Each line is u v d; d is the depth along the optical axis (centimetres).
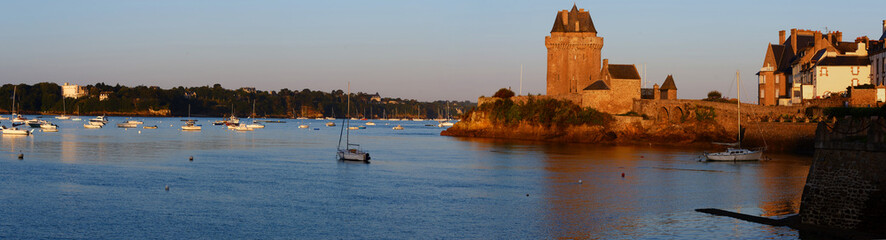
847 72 13562
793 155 11206
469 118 19725
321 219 5681
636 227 5269
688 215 5672
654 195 6812
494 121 18388
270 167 9631
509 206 6247
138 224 5434
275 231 5241
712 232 5006
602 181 7912
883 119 4341
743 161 10169
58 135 18938
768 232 4934
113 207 6116
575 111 16150
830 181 4616
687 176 8362
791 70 15538
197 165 9912
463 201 6531
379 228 5350
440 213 5928
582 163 10075
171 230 5241
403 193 7031
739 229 5066
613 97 16100
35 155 11325
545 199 6619
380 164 10119
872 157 4378
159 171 8981
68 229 5234
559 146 14125
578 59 18488
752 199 6512
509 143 15388
